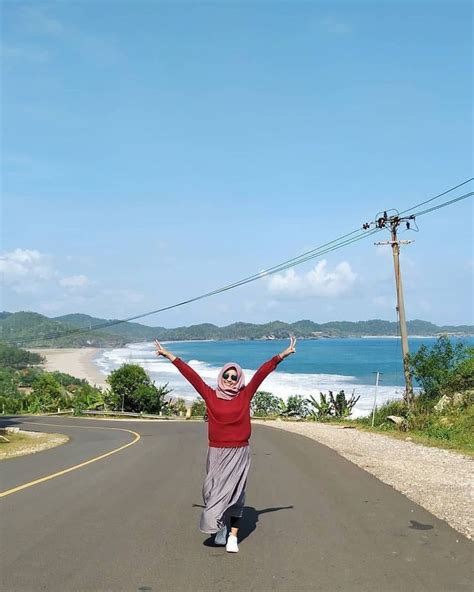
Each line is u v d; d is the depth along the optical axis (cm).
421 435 1995
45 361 16025
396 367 11856
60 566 572
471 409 2161
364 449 1662
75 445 2070
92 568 566
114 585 521
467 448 1623
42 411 6288
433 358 2447
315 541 665
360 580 536
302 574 552
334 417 3997
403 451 1605
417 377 2494
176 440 2223
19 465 1412
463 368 2422
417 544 652
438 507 849
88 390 7088
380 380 8975
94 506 859
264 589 513
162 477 1162
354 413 5088
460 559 598
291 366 12619
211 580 536
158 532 702
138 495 952
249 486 1033
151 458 1533
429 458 1443
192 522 755
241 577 544
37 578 538
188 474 1206
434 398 2447
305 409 4447
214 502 609
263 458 1459
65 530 711
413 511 820
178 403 5897
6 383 9488
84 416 5347
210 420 633
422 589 514
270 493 963
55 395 6819
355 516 789
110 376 5756
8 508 845
